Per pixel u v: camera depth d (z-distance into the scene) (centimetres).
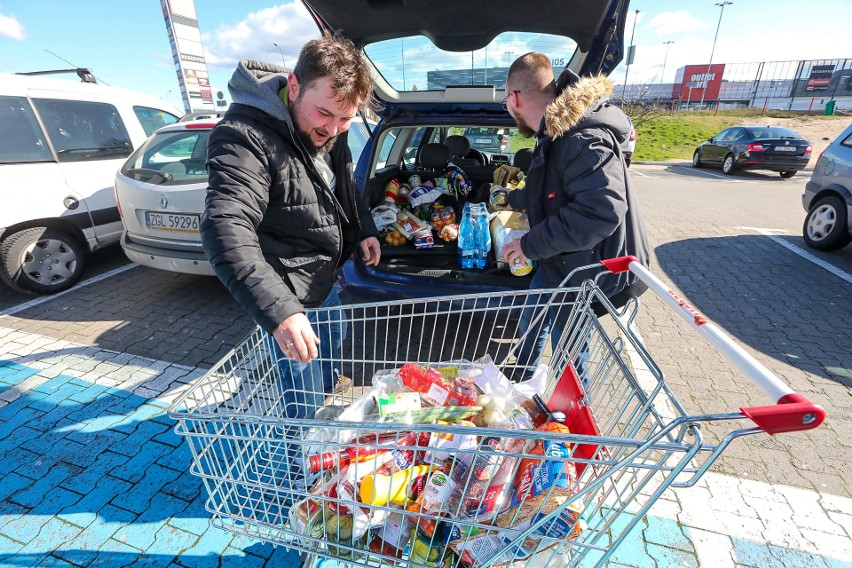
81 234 468
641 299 457
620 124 198
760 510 220
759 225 779
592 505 212
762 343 373
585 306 181
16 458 248
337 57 156
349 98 162
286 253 195
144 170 402
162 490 229
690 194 1129
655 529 209
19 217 415
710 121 3122
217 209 147
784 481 237
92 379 316
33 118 435
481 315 298
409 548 142
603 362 164
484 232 325
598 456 133
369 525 140
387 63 316
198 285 477
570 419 155
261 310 139
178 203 379
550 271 231
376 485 142
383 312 377
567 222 193
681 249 634
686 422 101
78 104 479
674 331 394
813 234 626
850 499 227
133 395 300
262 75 176
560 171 203
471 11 246
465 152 503
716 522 213
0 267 422
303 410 218
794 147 1406
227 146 157
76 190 457
